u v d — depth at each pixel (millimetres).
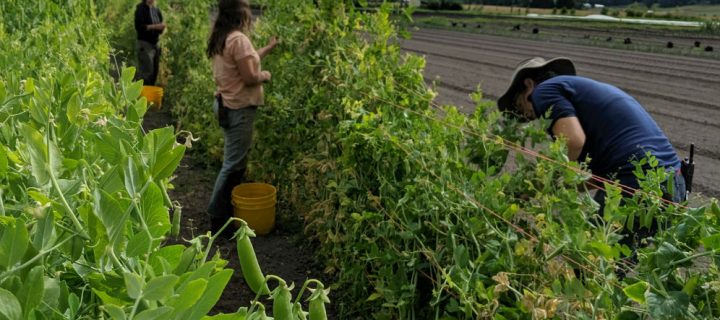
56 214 1052
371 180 3676
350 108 3797
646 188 2301
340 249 4062
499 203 2811
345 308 4004
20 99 1848
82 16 5742
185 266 1115
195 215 5699
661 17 68875
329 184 4000
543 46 26406
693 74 17438
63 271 1071
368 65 4238
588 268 2223
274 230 5375
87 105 1930
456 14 60750
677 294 1607
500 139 3109
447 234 2764
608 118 3320
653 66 19266
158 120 9273
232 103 5027
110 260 976
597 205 2559
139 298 855
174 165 1234
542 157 2783
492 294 2295
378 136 3330
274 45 5574
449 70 17297
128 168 1062
